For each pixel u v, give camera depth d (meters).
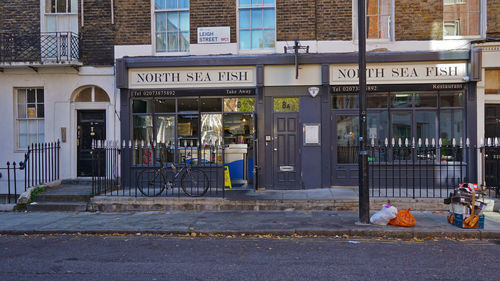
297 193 10.48
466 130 10.67
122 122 11.40
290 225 7.98
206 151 11.45
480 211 7.54
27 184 11.66
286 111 11.23
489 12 10.80
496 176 10.29
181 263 5.77
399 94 11.05
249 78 11.16
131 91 11.42
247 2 11.41
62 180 11.55
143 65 11.20
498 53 10.52
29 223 8.48
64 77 11.61
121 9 11.51
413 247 6.66
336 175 11.20
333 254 6.23
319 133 11.08
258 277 5.12
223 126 11.46
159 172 10.20
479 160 10.62
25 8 11.77
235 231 7.62
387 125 11.06
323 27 11.06
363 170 8.01
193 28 11.35
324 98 11.05
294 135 11.21
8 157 11.70
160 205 9.71
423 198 9.44
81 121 11.87
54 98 11.62
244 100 11.41
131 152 11.45
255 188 10.98
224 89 11.21
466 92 10.70
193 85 11.26
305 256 6.13
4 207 9.86
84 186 11.22
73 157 11.69
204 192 9.99
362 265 5.64
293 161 11.20
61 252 6.45
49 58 11.59
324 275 5.20
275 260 5.91
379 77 10.85
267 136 11.18
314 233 7.55
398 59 10.67
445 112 10.95
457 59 10.59
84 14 11.58
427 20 10.90
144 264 5.73
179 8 11.59
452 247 6.64
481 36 10.89
